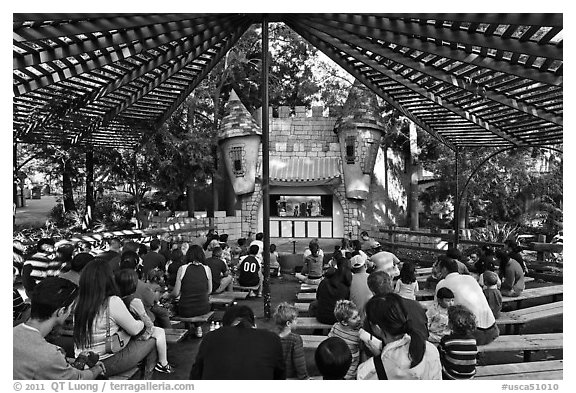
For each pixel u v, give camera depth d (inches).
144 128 338.3
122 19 184.5
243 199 539.5
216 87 606.2
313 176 522.9
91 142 371.9
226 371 92.1
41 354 101.0
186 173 503.2
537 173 527.2
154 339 142.3
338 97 655.1
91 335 123.6
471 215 605.3
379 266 229.1
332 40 255.6
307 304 234.7
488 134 331.3
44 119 278.7
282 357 97.7
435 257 439.8
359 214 536.1
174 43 243.3
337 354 96.4
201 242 421.1
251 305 260.7
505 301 236.5
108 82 258.2
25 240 324.2
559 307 218.8
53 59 189.2
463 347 120.0
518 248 284.2
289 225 561.6
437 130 336.5
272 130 560.4
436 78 231.1
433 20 184.4
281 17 235.6
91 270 126.2
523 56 188.2
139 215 540.4
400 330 95.0
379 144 527.8
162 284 226.2
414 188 581.6
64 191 537.3
